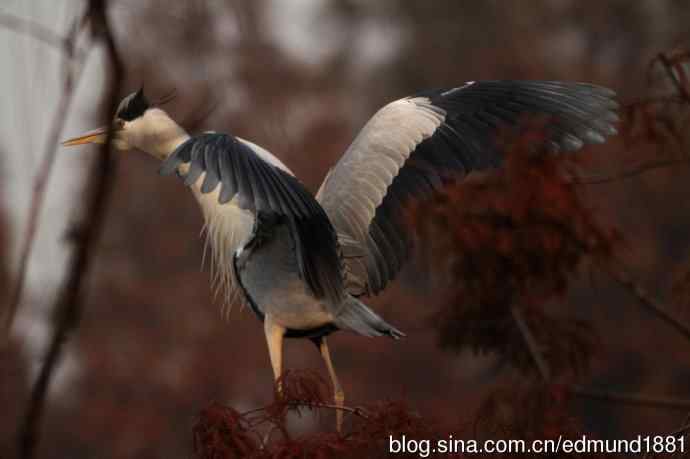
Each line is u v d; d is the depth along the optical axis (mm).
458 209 10961
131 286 37094
